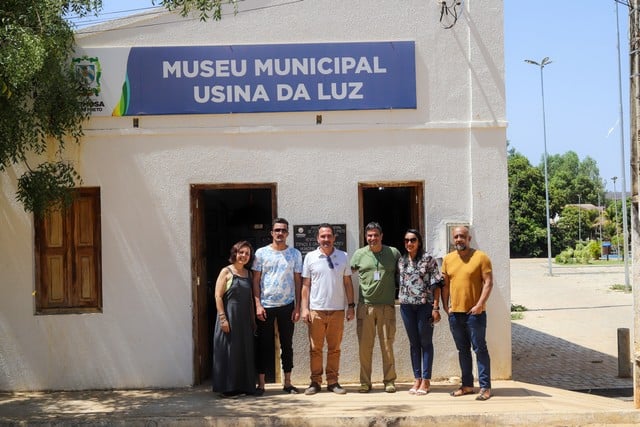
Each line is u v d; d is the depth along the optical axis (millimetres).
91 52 8781
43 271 8883
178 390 8648
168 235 8844
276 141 8891
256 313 8344
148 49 8828
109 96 8789
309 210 8883
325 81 8891
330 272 8250
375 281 8258
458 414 7195
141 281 8805
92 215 8938
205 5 7676
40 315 8750
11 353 8719
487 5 8977
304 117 8906
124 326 8789
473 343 7941
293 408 7590
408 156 8906
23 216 8758
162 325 8805
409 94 8891
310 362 8547
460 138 8938
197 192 8945
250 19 8930
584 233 70812
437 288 8117
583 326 16422
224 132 8852
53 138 8734
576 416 7211
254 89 8867
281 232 8312
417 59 8953
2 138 7523
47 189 8039
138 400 8156
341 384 8812
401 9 8969
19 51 6941
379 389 8523
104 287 8789
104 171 8812
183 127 8867
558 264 47781
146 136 8844
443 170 8922
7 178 8750
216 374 8188
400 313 8672
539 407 7539
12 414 7586
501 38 8969
